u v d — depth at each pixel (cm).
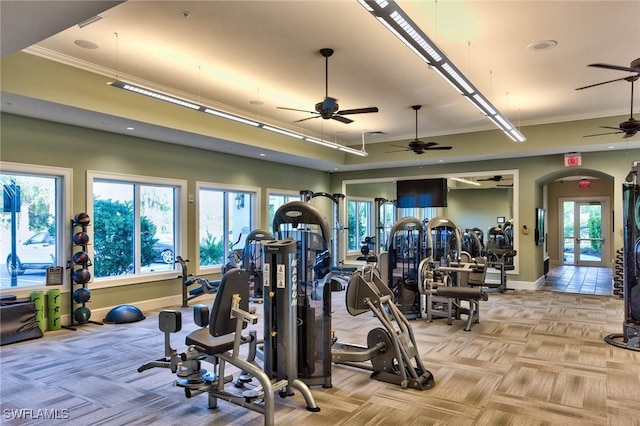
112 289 689
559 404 348
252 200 979
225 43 475
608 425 312
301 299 388
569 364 446
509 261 985
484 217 1689
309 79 595
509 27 441
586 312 705
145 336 562
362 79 597
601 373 418
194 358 350
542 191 1131
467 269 612
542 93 670
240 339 336
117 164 697
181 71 564
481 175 1014
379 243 1195
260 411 312
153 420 322
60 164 623
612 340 530
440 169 1066
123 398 363
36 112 561
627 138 741
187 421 321
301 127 905
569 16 418
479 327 604
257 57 515
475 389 380
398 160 1016
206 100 696
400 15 316
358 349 462
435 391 376
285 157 958
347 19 420
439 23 432
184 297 755
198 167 840
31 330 550
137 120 609
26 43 336
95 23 428
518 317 668
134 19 420
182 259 766
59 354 486
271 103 718
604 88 644
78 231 642
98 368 438
